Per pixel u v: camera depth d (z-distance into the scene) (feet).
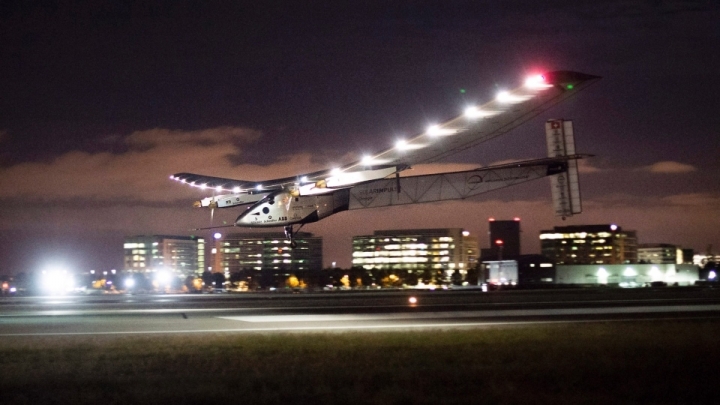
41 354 99.71
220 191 182.70
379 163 179.73
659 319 148.97
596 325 132.46
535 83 145.48
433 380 77.71
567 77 145.07
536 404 66.23
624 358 91.86
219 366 88.22
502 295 270.26
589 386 74.49
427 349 101.14
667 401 67.41
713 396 69.26
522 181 191.21
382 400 67.82
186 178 187.11
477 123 163.32
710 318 151.12
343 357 94.58
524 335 116.06
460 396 69.97
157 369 86.53
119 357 96.22
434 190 185.98
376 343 107.55
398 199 184.85
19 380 79.77
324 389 73.05
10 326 144.15
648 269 531.91
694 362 88.43
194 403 67.26
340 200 183.52
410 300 231.09
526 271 545.85
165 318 162.40
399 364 88.94
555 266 540.52
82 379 80.07
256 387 75.20
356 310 184.14
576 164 190.80
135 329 136.26
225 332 127.75
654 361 89.15
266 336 117.50
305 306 204.85
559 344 104.88
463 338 112.68
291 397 69.36
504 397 68.85
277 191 181.37
